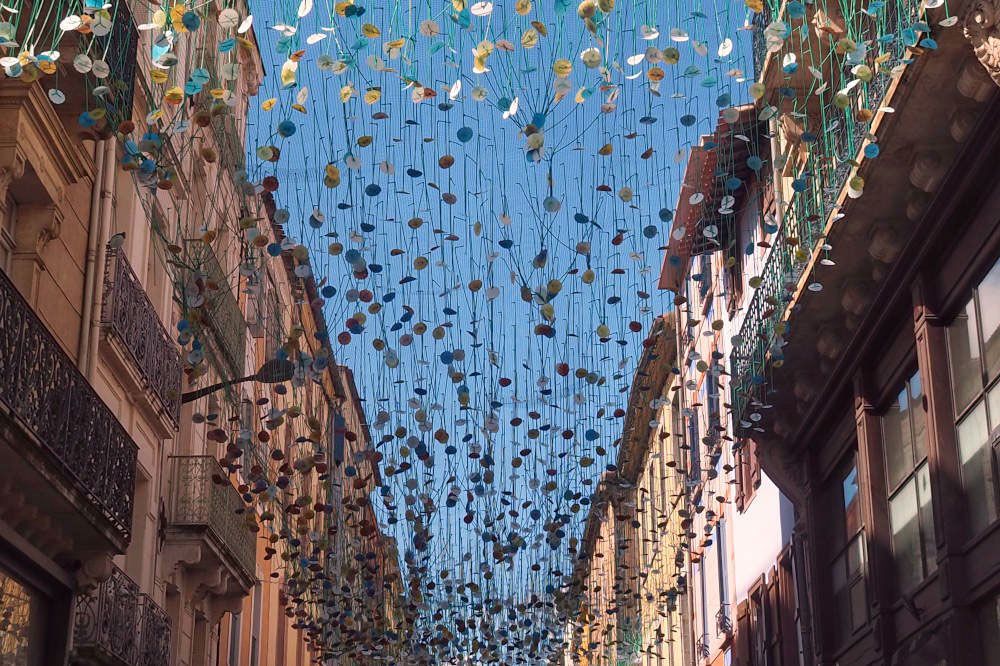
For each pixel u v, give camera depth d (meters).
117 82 8.52
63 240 12.59
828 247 10.38
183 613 17.75
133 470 12.44
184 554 16.97
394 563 15.35
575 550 13.90
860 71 7.64
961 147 11.22
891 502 14.77
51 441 10.20
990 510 11.63
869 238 13.37
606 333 9.55
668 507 31.27
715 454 14.59
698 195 8.83
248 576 19.86
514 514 12.89
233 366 19.23
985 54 9.87
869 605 14.91
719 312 24.64
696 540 28.55
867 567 14.97
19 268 11.77
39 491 10.23
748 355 17.08
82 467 10.93
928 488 13.30
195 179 18.22
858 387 15.32
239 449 10.84
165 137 8.05
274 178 8.04
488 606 14.82
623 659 26.08
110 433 11.72
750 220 20.97
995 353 11.34
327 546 13.88
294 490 20.95
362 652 17.94
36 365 9.89
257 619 24.97
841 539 16.81
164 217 16.27
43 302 12.09
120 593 13.43
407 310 9.50
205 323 9.94
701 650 27.92
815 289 10.49
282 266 25.58
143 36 14.27
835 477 17.22
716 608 26.36
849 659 16.19
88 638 12.44
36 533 10.91
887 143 11.88
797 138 15.10
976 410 11.91
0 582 10.27
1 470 9.79
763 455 18.86
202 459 17.38
